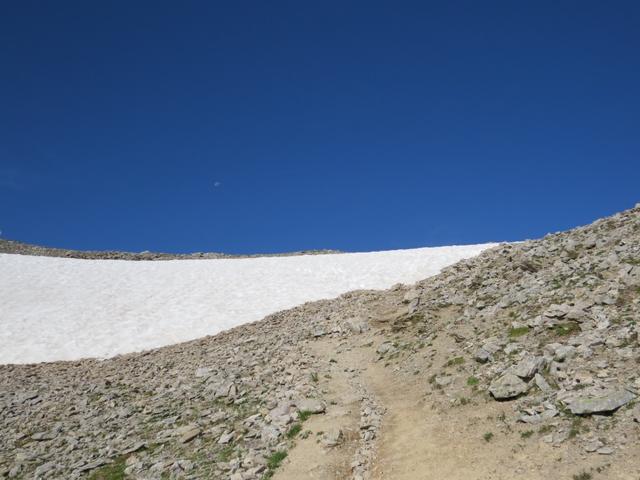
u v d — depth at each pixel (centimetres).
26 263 6462
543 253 3341
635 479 1395
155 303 5250
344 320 3844
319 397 2508
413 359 2762
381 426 2161
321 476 1855
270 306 4925
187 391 2903
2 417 2789
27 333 4438
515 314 2655
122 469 2094
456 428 1962
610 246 2941
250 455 2058
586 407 1711
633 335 2009
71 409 2816
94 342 4291
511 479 1570
